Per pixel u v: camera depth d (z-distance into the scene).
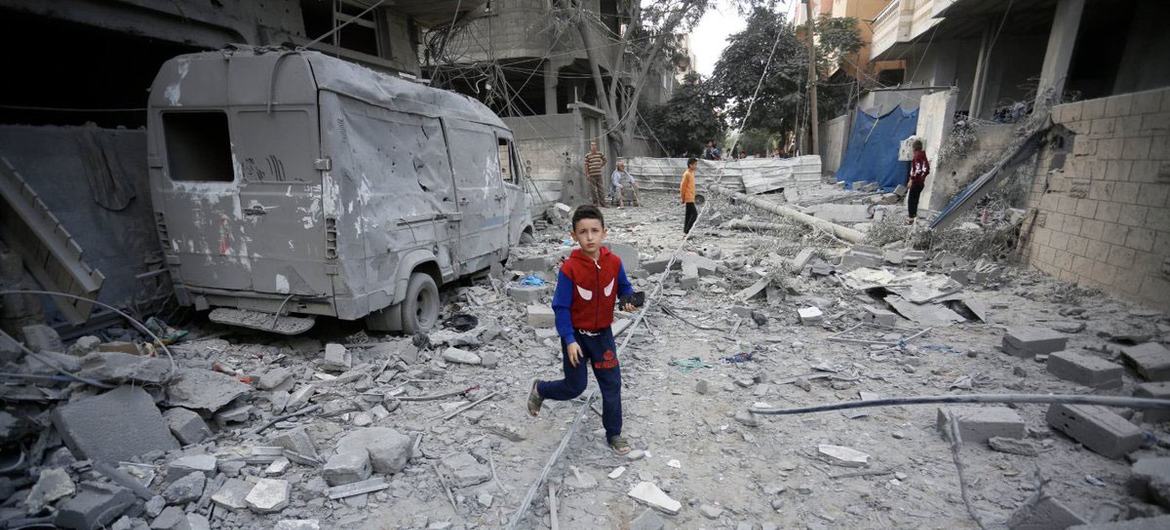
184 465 3.02
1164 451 3.15
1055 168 7.41
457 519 2.79
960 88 19.56
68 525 2.55
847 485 3.06
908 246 9.09
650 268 8.20
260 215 4.62
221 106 4.55
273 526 2.73
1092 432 3.27
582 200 18.22
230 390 3.81
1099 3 13.75
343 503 2.90
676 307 6.64
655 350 5.29
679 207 17.91
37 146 4.71
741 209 15.84
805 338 5.56
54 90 7.01
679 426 3.76
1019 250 8.03
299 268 4.60
